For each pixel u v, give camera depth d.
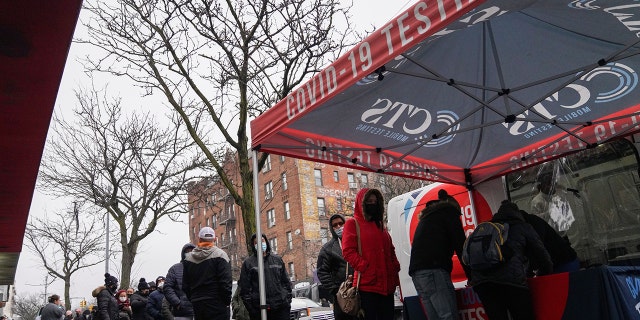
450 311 4.67
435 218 4.97
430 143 6.36
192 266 6.34
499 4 3.53
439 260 4.79
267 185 49.72
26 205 10.27
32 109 5.90
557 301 4.29
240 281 6.73
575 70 4.60
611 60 4.45
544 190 6.49
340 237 6.48
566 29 4.49
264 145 5.23
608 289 3.95
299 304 12.21
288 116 4.71
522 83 5.36
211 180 18.80
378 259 5.40
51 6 4.11
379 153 6.34
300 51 9.99
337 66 4.14
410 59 4.12
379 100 5.09
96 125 17.48
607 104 5.67
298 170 46.28
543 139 6.44
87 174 18.39
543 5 4.11
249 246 9.05
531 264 5.14
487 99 5.63
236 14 10.07
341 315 6.20
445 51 4.66
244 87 9.83
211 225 57.72
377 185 28.61
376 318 5.31
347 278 5.53
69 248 26.97
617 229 5.71
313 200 46.00
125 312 10.79
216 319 6.20
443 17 3.29
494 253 4.31
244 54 9.97
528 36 4.63
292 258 45.12
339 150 5.92
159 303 9.03
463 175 7.30
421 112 5.60
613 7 4.01
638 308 4.04
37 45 4.60
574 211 6.14
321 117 5.22
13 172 8.09
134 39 10.70
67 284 26.94
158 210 17.80
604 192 5.89
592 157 6.05
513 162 6.77
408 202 8.38
